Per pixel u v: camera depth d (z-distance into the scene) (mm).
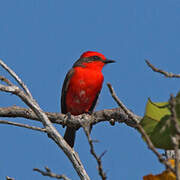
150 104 4879
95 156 5012
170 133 4703
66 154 7535
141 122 4855
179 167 4434
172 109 4086
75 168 7453
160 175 4496
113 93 5441
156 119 4840
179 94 4500
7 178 6625
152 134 4801
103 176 4992
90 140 5047
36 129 7578
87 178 7359
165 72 5184
